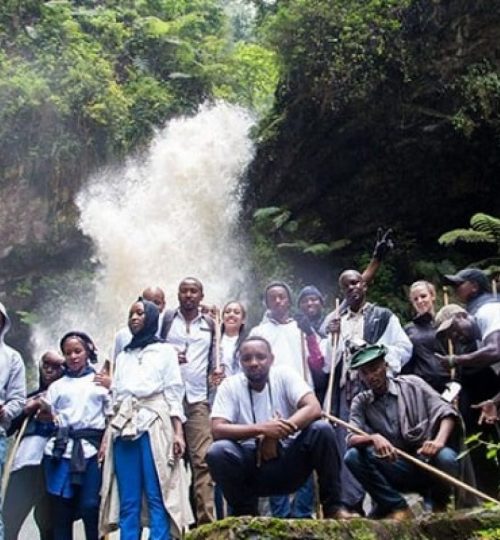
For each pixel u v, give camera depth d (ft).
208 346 22.26
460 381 19.52
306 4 46.55
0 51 55.36
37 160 53.78
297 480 17.42
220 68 59.31
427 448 17.24
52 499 20.27
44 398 20.48
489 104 45.01
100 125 54.90
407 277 49.98
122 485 18.79
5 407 19.13
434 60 45.03
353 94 46.37
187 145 55.72
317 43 46.50
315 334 22.08
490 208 50.31
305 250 49.60
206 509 21.03
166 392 19.54
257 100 59.88
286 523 15.15
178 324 22.41
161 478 18.67
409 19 45.19
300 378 17.78
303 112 49.49
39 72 54.70
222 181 54.49
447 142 47.14
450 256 50.29
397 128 47.42
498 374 19.22
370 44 45.62
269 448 16.94
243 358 17.75
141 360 19.67
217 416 17.49
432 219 51.13
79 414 20.40
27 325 54.44
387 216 51.44
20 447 20.72
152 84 57.62
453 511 16.49
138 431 18.86
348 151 49.85
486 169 48.42
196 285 22.52
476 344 19.49
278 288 21.98
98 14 60.03
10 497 20.68
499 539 15.34
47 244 54.19
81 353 21.06
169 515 18.63
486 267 46.65
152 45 59.72
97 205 54.49
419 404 18.16
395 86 46.03
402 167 49.21
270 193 53.21
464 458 17.98
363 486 17.71
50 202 54.08
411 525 15.96
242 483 17.08
